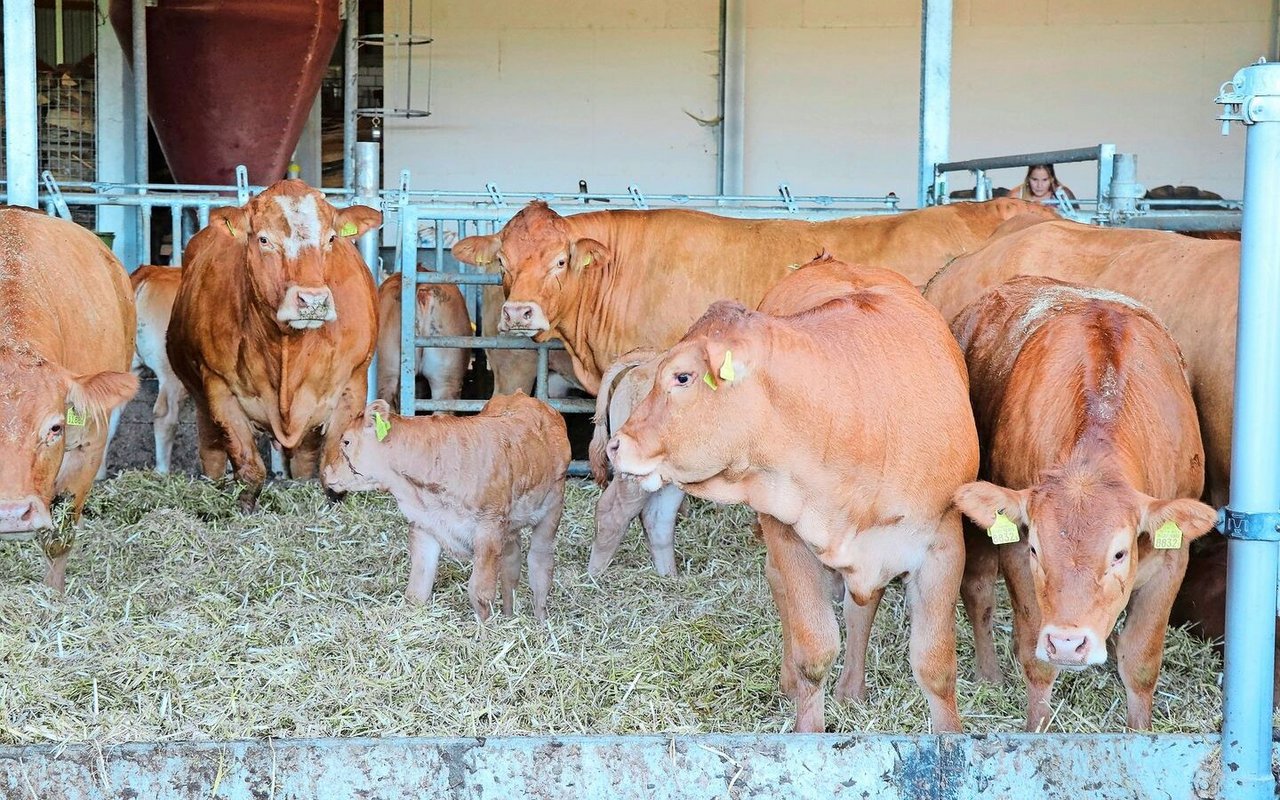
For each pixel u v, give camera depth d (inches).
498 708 179.6
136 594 228.2
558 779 136.2
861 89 588.1
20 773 133.7
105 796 135.0
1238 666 130.2
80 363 230.2
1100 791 137.9
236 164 473.4
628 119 592.1
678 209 313.6
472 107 593.3
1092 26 580.1
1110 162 295.3
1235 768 131.3
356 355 295.9
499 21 587.5
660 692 187.3
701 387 147.0
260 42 450.0
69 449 219.8
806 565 163.0
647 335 307.0
